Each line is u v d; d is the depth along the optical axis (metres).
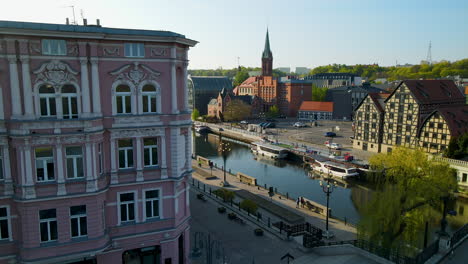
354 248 35.75
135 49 26.77
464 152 69.94
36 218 25.09
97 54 25.34
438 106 81.94
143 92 27.53
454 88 95.06
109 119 26.78
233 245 39.81
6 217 25.75
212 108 178.62
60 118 24.88
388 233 39.12
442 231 36.19
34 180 24.70
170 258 30.58
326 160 86.62
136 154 27.98
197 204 53.72
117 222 28.47
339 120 162.75
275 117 176.00
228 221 46.97
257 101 180.75
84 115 25.30
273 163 96.38
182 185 31.16
